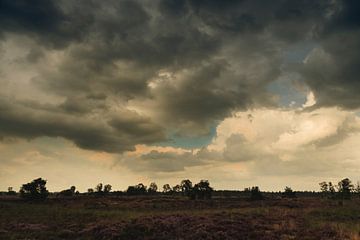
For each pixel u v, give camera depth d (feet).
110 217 145.38
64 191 344.08
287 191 333.83
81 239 99.50
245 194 373.61
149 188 401.29
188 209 206.80
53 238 101.14
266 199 282.56
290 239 94.48
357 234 96.73
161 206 230.89
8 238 98.63
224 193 386.11
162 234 101.50
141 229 105.70
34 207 191.31
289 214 142.41
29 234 106.11
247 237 98.48
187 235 99.81
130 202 258.57
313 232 102.17
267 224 116.67
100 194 373.61
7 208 178.50
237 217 126.93
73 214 156.15
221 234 99.50
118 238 99.50
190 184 296.10
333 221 133.59
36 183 260.21
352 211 161.07
